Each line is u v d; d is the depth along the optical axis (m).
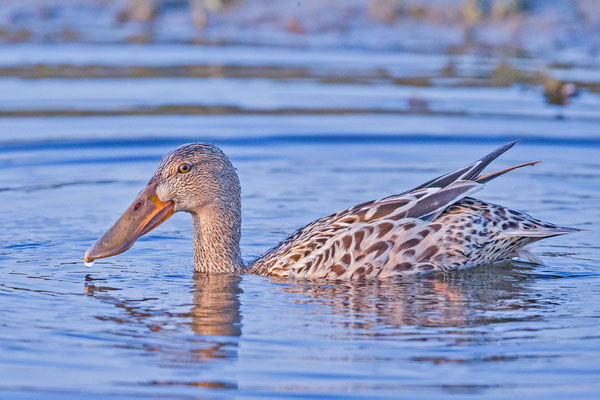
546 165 17.47
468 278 11.84
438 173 17.03
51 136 18.70
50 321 10.34
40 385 8.68
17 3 32.22
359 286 11.63
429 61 24.61
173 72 23.50
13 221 14.53
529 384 8.59
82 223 14.53
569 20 28.56
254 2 31.72
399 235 11.88
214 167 12.48
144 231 12.33
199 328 10.11
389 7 29.97
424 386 8.58
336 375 8.81
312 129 19.16
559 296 11.12
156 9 31.23
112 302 11.03
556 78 21.70
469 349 9.42
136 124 19.36
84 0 32.59
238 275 12.36
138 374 8.91
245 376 8.83
